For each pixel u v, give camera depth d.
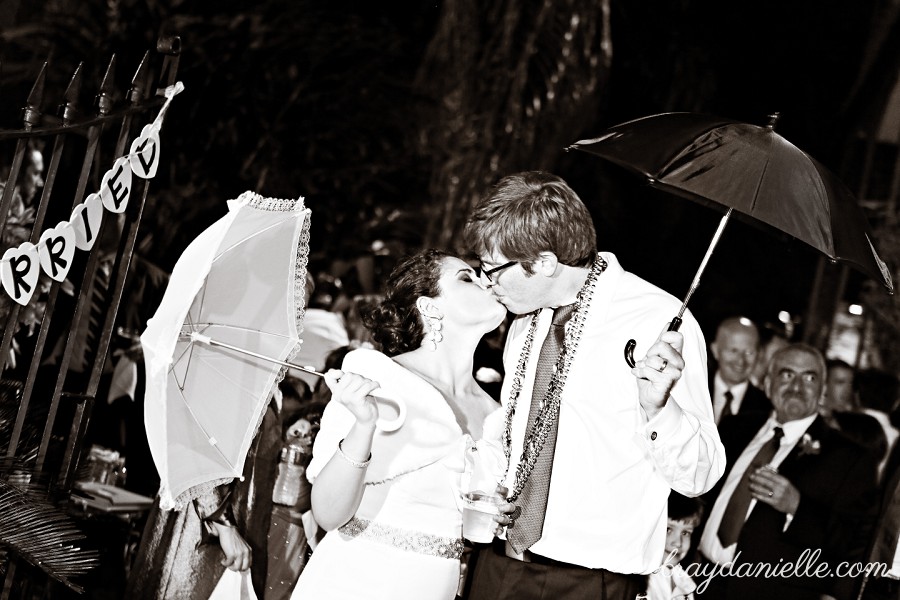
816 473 4.58
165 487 2.41
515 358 3.14
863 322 7.54
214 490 3.79
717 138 2.82
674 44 9.14
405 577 2.72
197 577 3.83
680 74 9.13
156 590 3.84
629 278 3.05
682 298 8.67
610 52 9.08
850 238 2.73
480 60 9.07
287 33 8.12
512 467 2.94
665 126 2.96
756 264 8.48
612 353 2.91
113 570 4.46
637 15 9.19
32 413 3.74
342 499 2.58
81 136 5.53
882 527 4.32
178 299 2.40
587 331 2.95
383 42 8.74
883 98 8.12
